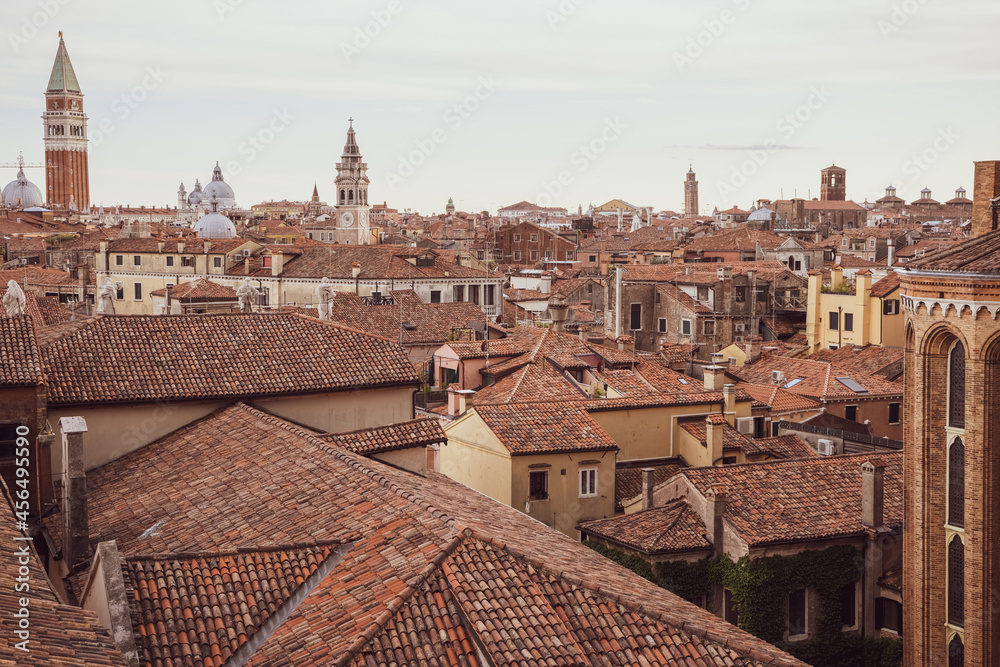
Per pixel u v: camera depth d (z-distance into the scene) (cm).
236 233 17400
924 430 3847
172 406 3853
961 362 3753
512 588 2316
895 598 4375
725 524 4419
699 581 4403
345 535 2569
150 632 2209
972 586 3675
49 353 3906
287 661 2098
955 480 3800
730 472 4722
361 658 2075
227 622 2277
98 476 3619
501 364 6625
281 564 2450
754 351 8506
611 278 10956
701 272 11169
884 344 9556
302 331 4422
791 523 4444
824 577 4400
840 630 4441
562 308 8294
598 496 5175
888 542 4475
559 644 2189
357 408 4175
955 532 3800
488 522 2875
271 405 4006
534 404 5422
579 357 6619
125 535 2944
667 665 2217
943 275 3681
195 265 13100
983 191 4169
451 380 6706
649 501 4909
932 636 3888
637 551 4394
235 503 2945
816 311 10188
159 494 3200
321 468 3019
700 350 10162
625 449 5684
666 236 19738
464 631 2197
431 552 2381
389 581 2308
